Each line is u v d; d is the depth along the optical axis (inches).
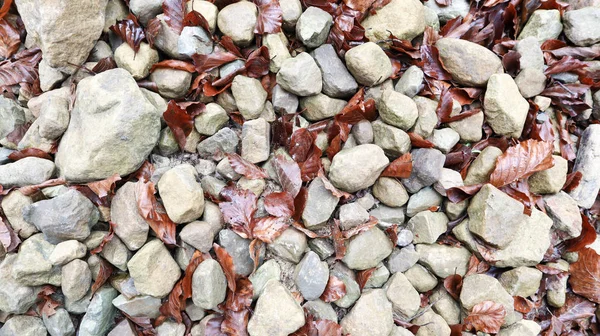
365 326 18.5
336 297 18.9
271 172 19.7
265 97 20.1
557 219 21.1
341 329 18.5
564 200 21.4
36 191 18.2
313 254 18.7
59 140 19.4
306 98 20.3
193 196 17.8
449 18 22.8
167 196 17.8
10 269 17.7
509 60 21.7
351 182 18.9
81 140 17.8
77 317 18.7
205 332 18.1
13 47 21.0
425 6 22.8
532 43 21.8
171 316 18.8
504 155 20.1
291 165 19.1
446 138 20.4
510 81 20.9
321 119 20.5
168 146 19.3
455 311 20.2
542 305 21.9
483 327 19.4
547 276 21.5
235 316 18.1
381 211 20.2
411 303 19.4
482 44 22.8
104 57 20.0
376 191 20.2
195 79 19.6
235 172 19.2
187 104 19.1
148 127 18.0
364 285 19.5
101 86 17.7
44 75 19.9
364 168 18.8
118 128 17.3
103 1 19.4
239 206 18.6
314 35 19.7
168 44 19.5
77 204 17.2
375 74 19.9
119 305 17.9
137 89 17.9
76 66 19.4
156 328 18.7
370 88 20.6
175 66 19.3
